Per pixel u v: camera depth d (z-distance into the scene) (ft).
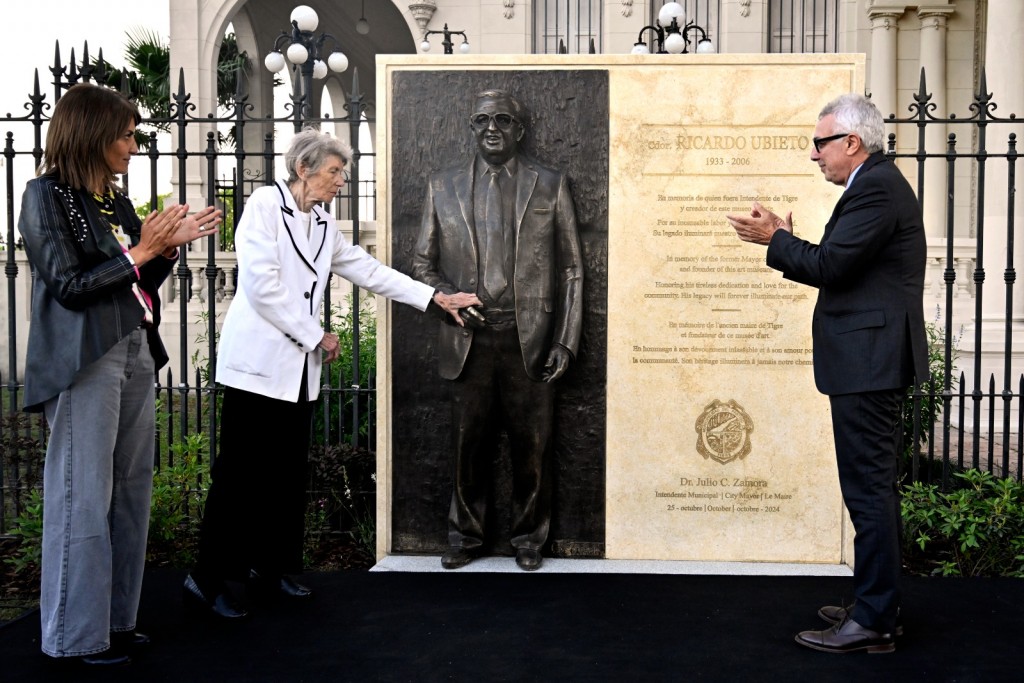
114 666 10.54
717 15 54.90
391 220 14.19
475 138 13.87
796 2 54.13
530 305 13.58
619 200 13.99
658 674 10.25
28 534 15.64
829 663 10.55
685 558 14.17
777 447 14.11
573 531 14.25
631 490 14.19
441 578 13.51
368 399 18.04
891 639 10.84
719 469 14.12
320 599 12.74
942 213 49.49
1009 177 18.29
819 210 13.92
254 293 11.73
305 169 12.26
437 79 14.08
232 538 12.10
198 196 52.08
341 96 89.81
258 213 11.96
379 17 70.49
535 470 13.84
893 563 10.80
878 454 10.84
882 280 10.84
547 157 14.01
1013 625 11.76
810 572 13.75
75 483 10.44
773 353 14.05
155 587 13.43
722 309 14.05
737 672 10.30
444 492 14.39
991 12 29.86
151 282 11.05
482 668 10.44
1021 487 15.74
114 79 58.08
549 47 56.03
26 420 17.54
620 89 13.97
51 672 10.44
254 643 11.23
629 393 14.12
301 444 12.35
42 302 10.41
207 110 54.13
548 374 13.66
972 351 28.60
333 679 10.19
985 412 27.53
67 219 10.23
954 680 10.11
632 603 12.49
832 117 11.03
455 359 13.65
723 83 13.92
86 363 10.21
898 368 10.68
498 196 13.70
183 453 17.04
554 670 10.37
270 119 17.10
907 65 51.13
